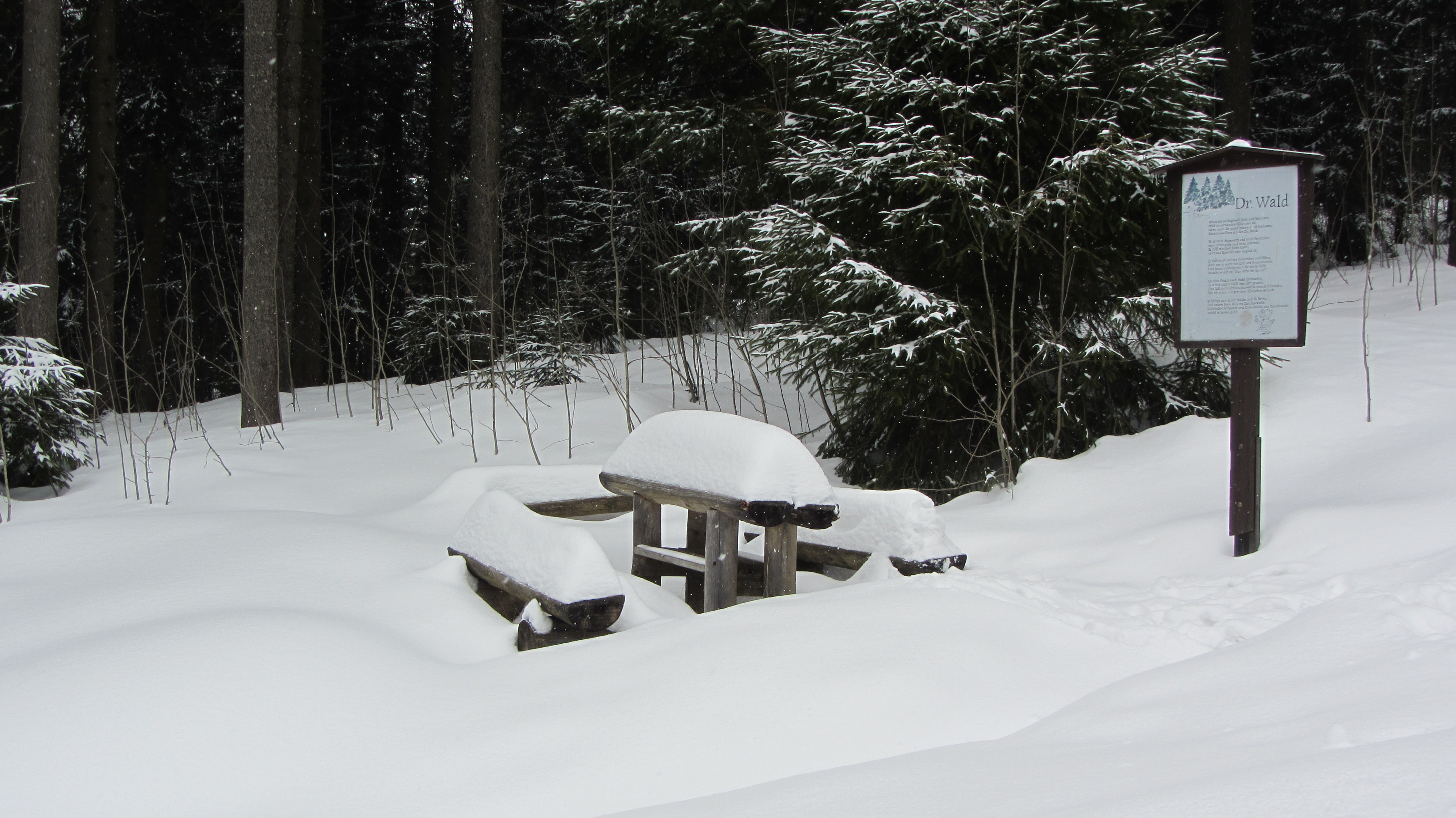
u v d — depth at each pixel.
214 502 7.23
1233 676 3.04
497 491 4.98
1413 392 6.53
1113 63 7.23
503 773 2.83
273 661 3.41
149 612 4.29
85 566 5.22
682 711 3.05
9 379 7.43
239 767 2.90
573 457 8.49
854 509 5.15
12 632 4.17
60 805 2.73
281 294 13.87
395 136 20.64
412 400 11.58
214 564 4.98
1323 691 2.69
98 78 14.61
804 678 3.17
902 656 3.29
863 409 7.62
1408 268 13.92
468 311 13.00
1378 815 1.63
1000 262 7.14
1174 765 2.22
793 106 10.13
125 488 7.46
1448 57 17.12
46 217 10.91
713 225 9.60
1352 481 5.43
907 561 4.70
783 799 2.40
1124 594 4.36
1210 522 5.22
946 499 7.23
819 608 3.85
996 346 6.88
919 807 2.18
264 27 10.07
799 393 9.38
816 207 7.71
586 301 14.62
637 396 10.34
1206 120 7.27
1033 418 7.24
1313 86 18.44
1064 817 1.90
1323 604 3.70
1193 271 5.05
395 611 4.34
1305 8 17.98
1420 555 4.21
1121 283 7.11
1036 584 4.41
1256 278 4.89
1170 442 6.52
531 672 3.62
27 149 10.88
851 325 7.04
